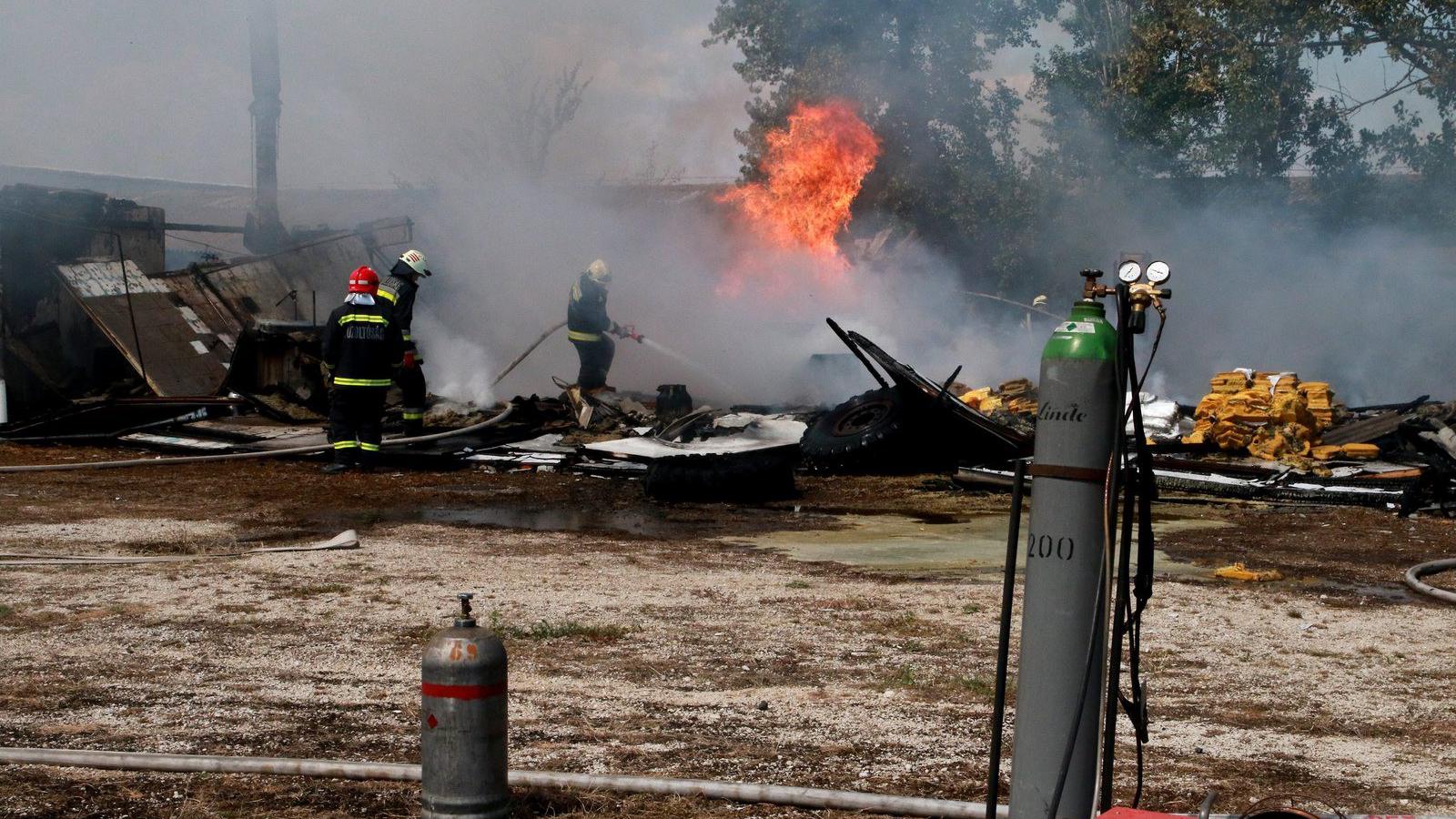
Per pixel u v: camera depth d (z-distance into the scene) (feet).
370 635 22.53
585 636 22.75
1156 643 23.04
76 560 29.73
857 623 24.25
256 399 64.23
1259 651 22.59
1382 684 20.34
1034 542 10.59
